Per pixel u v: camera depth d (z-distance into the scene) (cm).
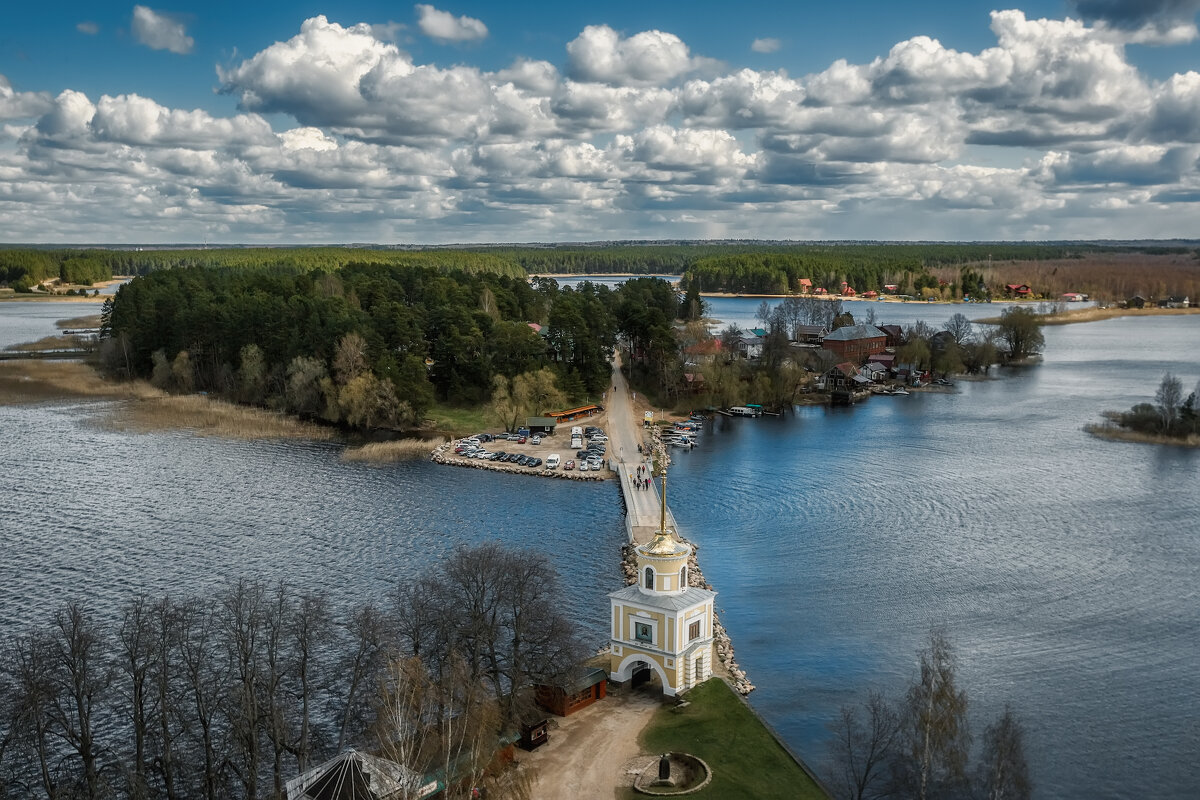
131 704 9625
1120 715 9856
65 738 8981
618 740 8950
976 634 11806
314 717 9388
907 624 12100
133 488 18275
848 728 8906
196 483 18738
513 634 10869
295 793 7438
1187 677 10706
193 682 8462
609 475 19800
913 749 8194
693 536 15688
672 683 9712
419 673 8275
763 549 15062
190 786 8338
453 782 7744
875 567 14212
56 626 11525
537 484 19062
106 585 12988
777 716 9756
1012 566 14250
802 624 12088
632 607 9825
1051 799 8450
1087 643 11569
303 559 14138
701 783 8188
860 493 18450
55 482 18638
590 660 10594
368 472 19950
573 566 13975
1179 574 13912
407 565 13862
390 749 7862
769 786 8225
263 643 8956
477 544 14850
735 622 12150
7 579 13225
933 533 15900
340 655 10600
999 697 10206
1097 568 14175
